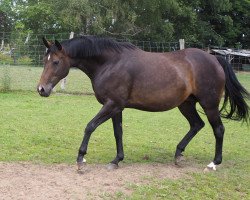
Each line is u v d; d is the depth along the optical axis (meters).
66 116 9.76
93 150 6.70
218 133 5.75
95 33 30.25
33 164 5.65
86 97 13.33
